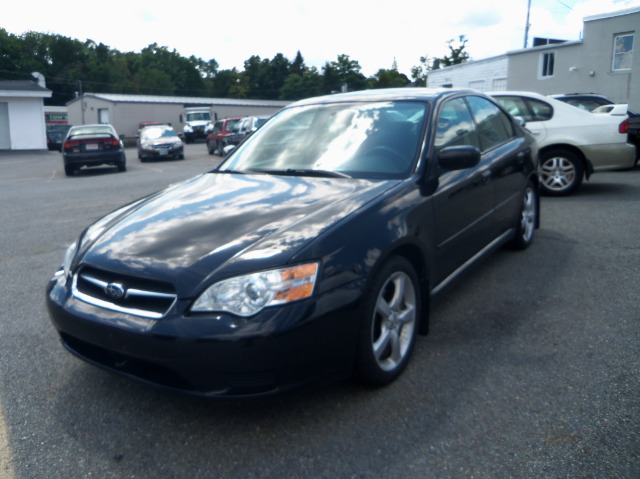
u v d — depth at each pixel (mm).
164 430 2703
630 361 3131
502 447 2443
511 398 2820
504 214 4570
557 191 8102
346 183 3307
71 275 2965
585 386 2896
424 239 3191
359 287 2654
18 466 2475
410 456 2418
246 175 3732
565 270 4742
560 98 14320
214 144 25344
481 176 4004
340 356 2621
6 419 2846
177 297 2488
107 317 2631
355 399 2869
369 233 2801
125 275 2656
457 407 2766
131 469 2430
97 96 42469
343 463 2398
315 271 2543
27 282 5121
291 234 2684
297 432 2625
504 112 5012
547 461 2338
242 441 2584
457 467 2334
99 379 3229
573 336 3486
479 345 3422
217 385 2457
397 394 2902
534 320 3758
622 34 25250
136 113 41562
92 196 11055
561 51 27656
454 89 4340
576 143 7773
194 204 3244
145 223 3064
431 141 3543
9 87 31984
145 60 121188
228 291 2453
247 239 2697
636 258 4977
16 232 7469
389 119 3771
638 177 9859
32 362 3461
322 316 2510
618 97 25781
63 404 2971
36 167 20578
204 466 2428
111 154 16594
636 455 2342
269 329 2395
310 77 100688
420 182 3316
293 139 3980
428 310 3324
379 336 2936
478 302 4121
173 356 2441
